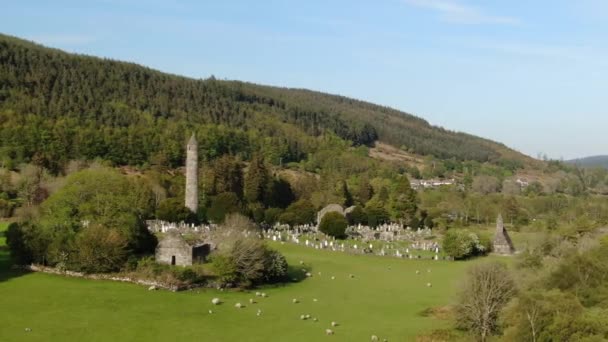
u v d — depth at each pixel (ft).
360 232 531.09
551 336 179.22
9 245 304.91
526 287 241.96
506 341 191.52
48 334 205.87
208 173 654.94
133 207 346.54
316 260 391.86
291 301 276.82
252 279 304.71
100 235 294.05
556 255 331.36
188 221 483.10
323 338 217.15
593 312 198.39
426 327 236.84
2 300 244.01
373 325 238.68
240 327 227.61
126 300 254.88
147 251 325.21
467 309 228.84
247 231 430.20
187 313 242.58
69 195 335.88
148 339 207.21
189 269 288.92
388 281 339.16
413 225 588.09
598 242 366.43
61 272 292.81
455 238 427.33
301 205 558.97
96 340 203.10
